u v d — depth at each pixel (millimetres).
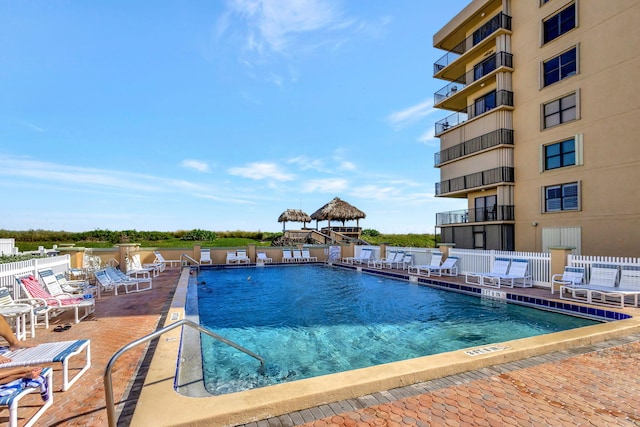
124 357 4305
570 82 14781
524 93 17016
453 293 10617
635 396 3203
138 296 8969
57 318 6574
